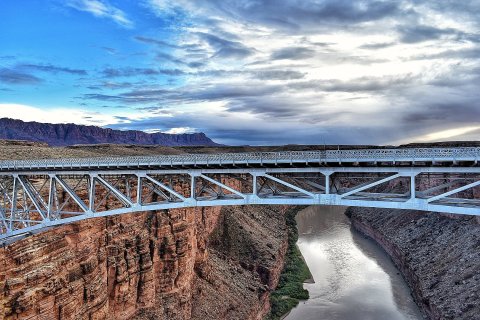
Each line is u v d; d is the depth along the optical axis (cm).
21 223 4188
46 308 3466
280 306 6688
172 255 5212
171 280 5212
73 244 4041
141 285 4869
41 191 4472
